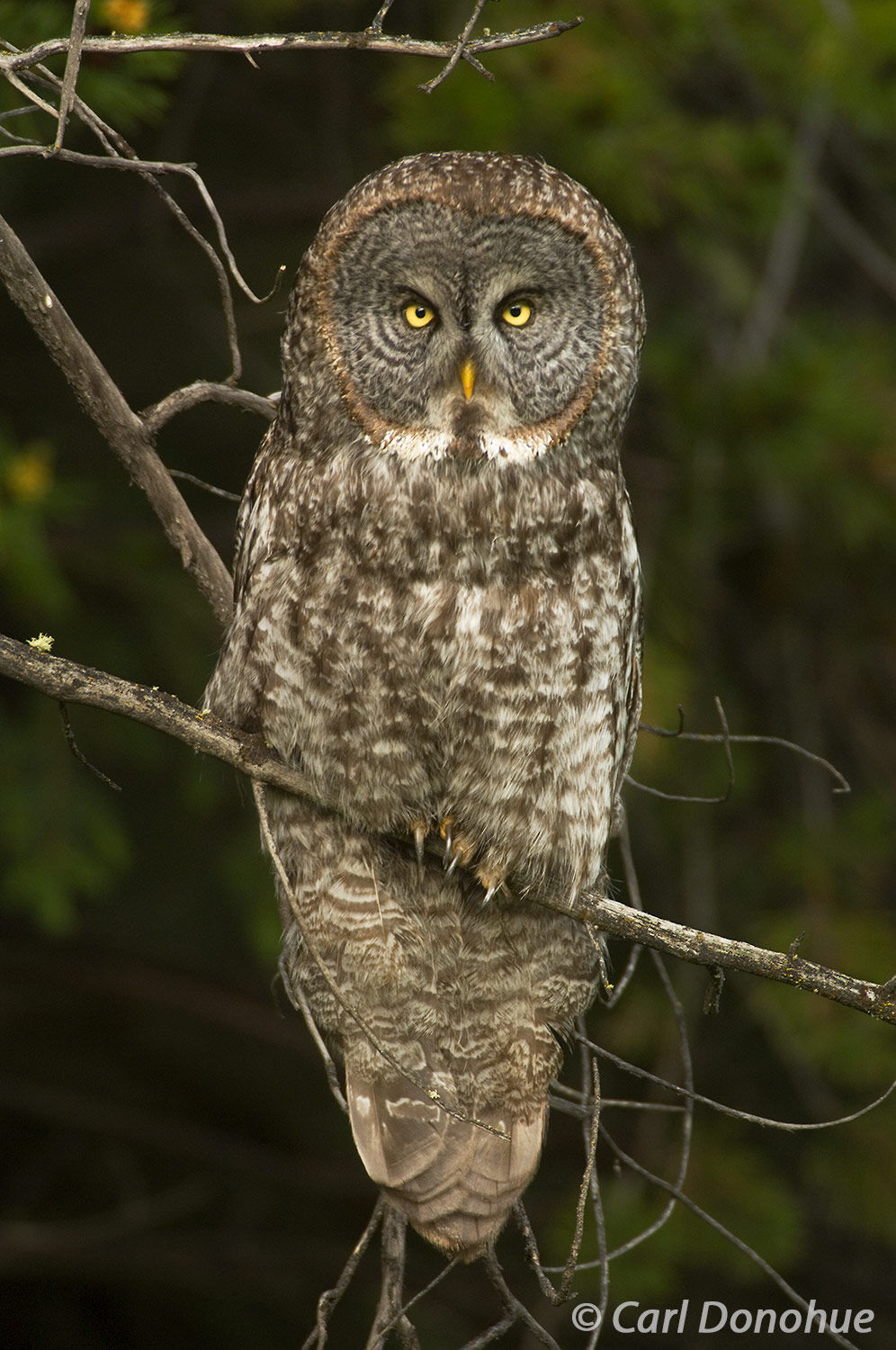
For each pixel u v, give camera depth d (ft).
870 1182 42.98
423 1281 51.57
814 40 38.22
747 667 47.37
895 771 47.57
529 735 22.84
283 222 49.24
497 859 23.32
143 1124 53.52
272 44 19.19
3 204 48.67
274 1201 55.31
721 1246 40.68
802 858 43.39
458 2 36.60
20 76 22.57
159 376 51.70
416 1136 23.44
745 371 40.34
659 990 42.86
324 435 23.17
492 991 24.17
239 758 20.84
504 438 22.97
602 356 23.81
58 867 40.09
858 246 44.14
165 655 43.60
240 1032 52.49
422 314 23.15
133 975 51.34
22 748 41.96
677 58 38.45
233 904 49.03
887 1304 51.47
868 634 46.91
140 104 26.50
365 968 23.63
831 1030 39.65
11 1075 53.83
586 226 23.53
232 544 48.44
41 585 36.19
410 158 23.71
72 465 46.93
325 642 22.39
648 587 41.01
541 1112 24.22
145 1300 54.39
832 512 42.86
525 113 35.91
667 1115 43.16
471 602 22.39
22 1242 50.01
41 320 21.53
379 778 22.79
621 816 25.16
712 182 38.19
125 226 48.60
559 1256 40.47
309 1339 20.13
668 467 41.83
